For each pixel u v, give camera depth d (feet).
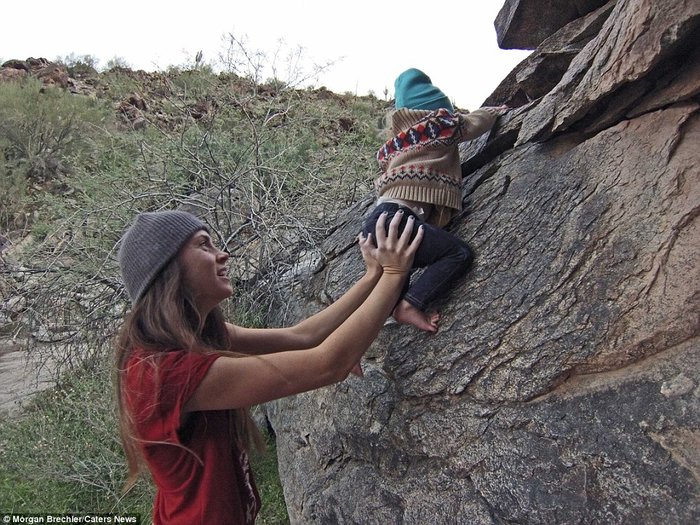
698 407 4.96
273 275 14.73
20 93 36.60
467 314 7.32
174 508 5.10
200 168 17.56
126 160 19.45
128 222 17.10
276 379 4.98
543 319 6.48
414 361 7.69
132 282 5.29
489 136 8.93
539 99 8.23
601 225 6.42
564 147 7.67
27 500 12.78
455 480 6.70
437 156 7.94
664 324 5.49
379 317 5.87
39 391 17.16
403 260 6.80
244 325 14.66
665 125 6.39
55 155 34.01
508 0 11.29
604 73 6.57
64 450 13.50
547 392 6.19
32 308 16.67
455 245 7.50
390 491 7.47
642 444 5.16
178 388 4.75
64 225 17.39
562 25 10.94
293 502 9.68
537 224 7.18
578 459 5.57
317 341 6.90
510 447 6.23
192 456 5.03
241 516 5.26
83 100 39.34
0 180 29.60
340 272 11.26
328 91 33.27
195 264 5.34
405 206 7.68
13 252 21.36
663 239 5.81
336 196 17.95
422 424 7.34
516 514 5.90
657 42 5.85
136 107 37.24
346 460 8.64
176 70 21.39
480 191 8.43
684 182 5.93
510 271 7.14
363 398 8.32
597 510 5.24
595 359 5.88
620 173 6.55
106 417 13.73
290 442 10.43
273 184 17.15
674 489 4.80
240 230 17.02
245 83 20.92
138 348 5.04
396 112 8.16
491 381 6.72
